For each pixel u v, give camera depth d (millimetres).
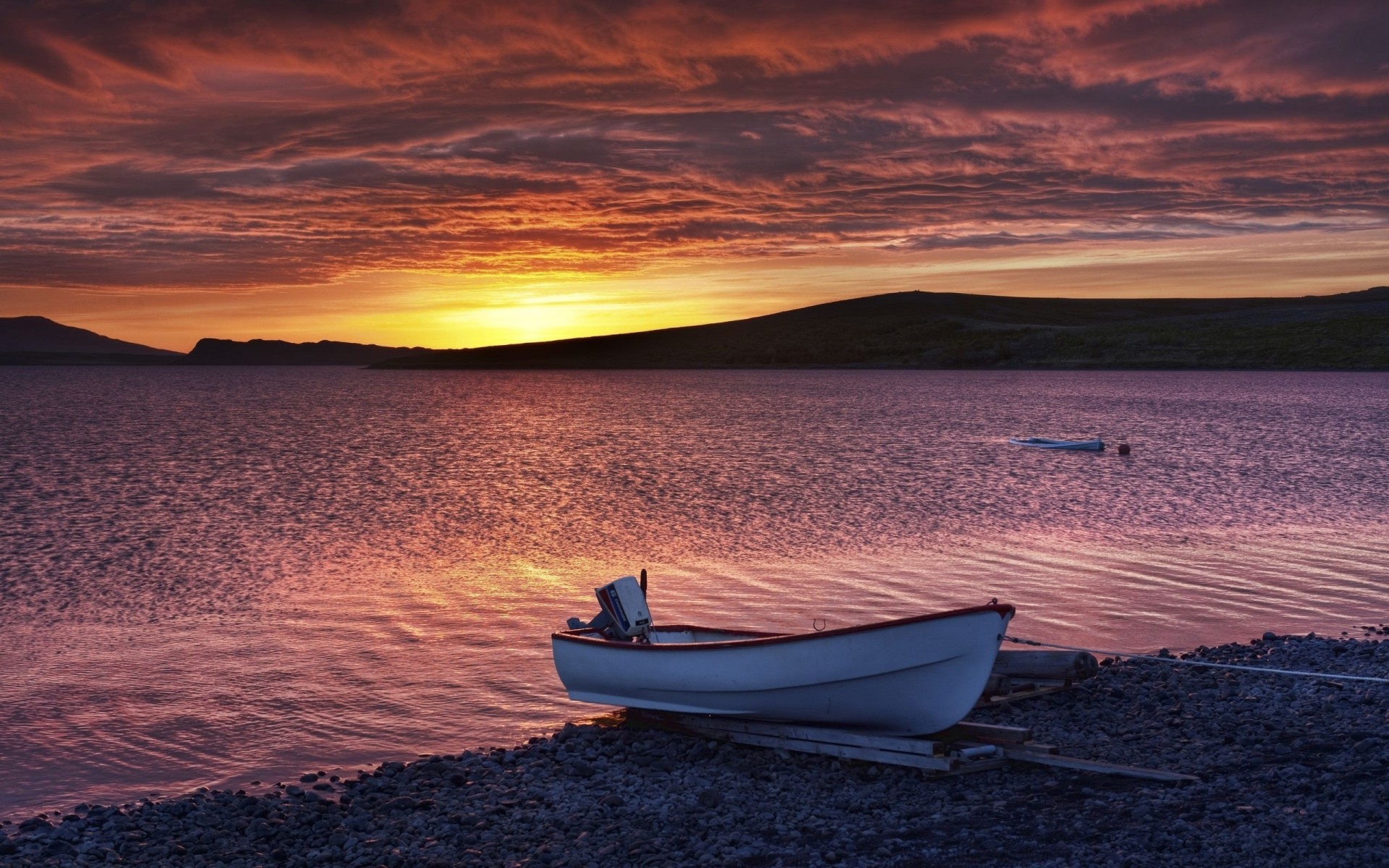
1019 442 58812
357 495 38719
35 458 56031
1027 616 18859
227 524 31891
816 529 29141
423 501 36625
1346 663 15195
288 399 142625
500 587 21984
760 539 27500
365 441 66625
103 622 19328
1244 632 17672
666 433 70000
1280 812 9719
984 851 9297
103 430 79188
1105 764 11227
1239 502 34188
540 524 30625
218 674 15961
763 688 12469
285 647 17500
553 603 20578
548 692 15141
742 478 42594
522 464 50219
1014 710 13375
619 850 9633
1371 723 12477
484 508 34594
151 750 12953
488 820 10500
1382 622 18328
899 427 73625
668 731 13258
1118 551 25203
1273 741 11969
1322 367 167625
